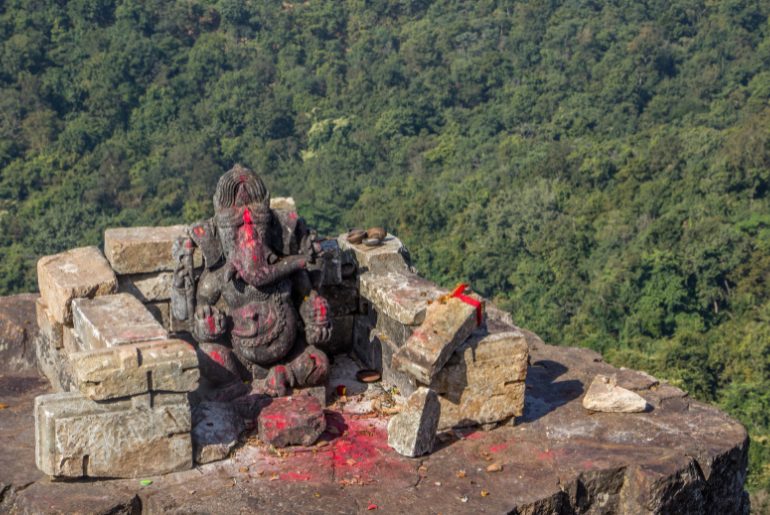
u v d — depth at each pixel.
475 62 95.56
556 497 6.42
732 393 38.56
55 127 83.00
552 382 8.21
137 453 6.39
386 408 7.61
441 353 6.85
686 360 41.19
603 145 72.31
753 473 29.78
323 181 81.06
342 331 8.77
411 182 76.12
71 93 86.56
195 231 7.61
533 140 81.69
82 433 6.23
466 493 6.38
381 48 104.38
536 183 65.94
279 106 90.62
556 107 89.25
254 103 90.81
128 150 81.81
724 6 99.38
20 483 6.31
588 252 57.19
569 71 93.69
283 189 80.88
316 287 7.91
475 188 69.50
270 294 7.59
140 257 8.19
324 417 7.09
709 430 7.32
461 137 86.25
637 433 7.24
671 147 65.81
